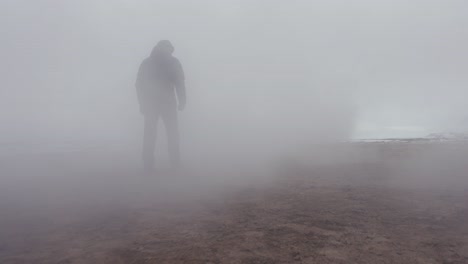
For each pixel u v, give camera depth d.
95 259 2.17
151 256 2.17
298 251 2.18
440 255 2.09
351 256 2.09
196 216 2.93
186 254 2.18
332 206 3.06
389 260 2.04
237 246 2.28
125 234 2.57
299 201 3.26
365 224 2.61
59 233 2.63
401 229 2.49
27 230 2.71
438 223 2.59
